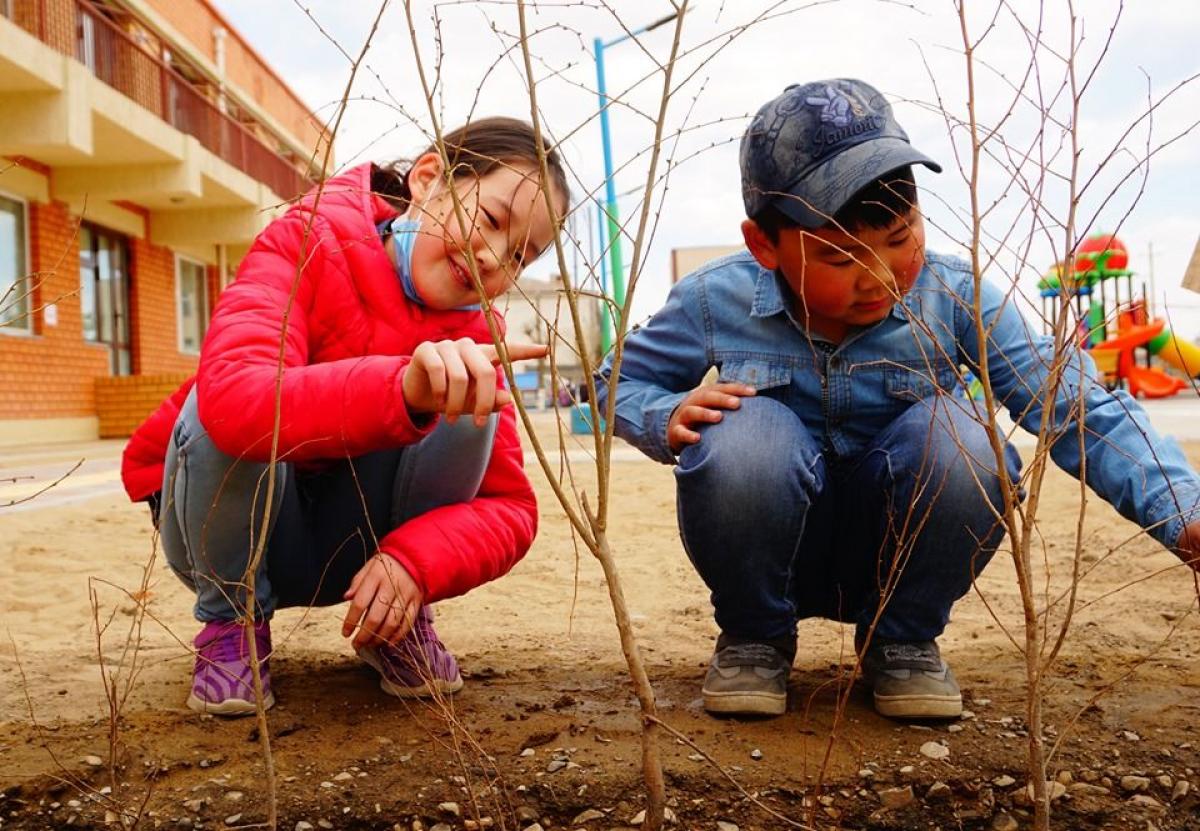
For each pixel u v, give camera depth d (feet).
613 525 16.08
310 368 5.83
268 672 7.02
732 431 6.51
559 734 6.49
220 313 6.27
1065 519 15.42
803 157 6.08
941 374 7.09
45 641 9.12
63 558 13.14
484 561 6.76
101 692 7.32
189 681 7.59
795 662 8.22
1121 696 6.98
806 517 7.05
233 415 5.83
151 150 43.11
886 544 6.72
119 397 46.01
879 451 6.87
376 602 6.28
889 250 6.07
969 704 6.94
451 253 6.43
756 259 6.79
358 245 6.72
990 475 6.34
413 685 7.07
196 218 52.34
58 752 6.15
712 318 7.27
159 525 6.50
